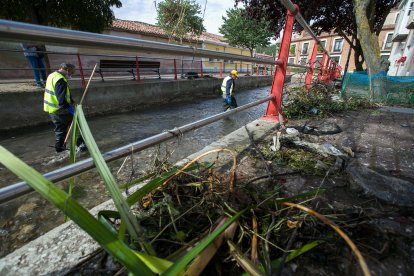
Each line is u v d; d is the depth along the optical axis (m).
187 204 1.03
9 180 3.19
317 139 2.29
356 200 1.18
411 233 0.93
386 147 2.04
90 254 0.84
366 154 1.87
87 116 7.23
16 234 2.08
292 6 2.23
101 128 5.95
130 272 0.54
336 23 12.01
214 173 1.29
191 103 10.20
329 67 7.10
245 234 0.85
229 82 7.48
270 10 10.75
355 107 4.28
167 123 6.55
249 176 1.45
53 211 2.41
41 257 0.84
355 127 2.78
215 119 1.62
